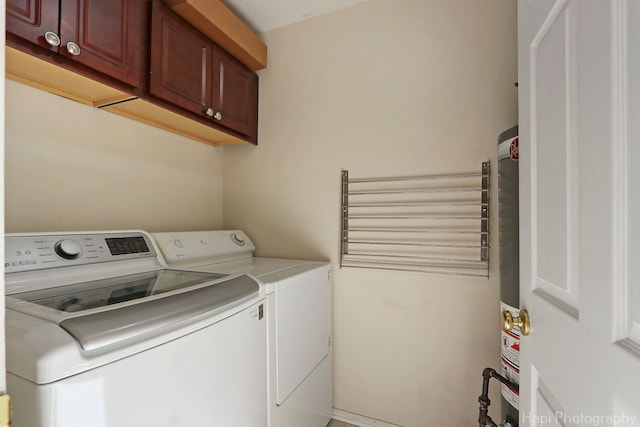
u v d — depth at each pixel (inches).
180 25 52.0
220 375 32.8
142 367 24.8
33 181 44.0
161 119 57.1
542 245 26.8
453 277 56.9
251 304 38.6
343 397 64.9
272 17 69.4
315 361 57.1
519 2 32.1
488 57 55.3
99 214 52.1
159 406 26.0
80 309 26.3
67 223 47.8
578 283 20.5
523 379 30.6
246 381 37.2
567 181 22.3
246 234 75.9
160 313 27.1
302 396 52.1
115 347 23.1
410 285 60.1
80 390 20.8
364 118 64.6
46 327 21.9
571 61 21.6
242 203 76.9
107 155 53.4
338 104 67.1
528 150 29.6
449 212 57.3
